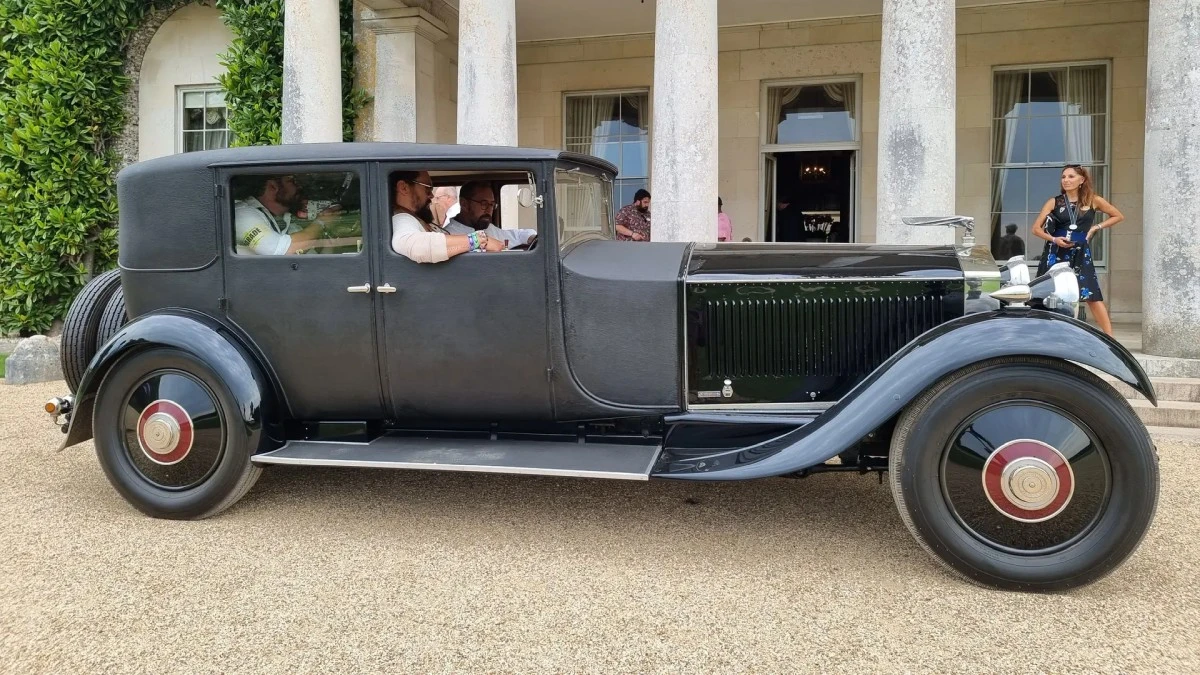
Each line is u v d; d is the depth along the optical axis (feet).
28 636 8.01
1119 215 19.95
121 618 8.41
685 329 10.75
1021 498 8.84
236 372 11.13
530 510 12.09
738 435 10.83
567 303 10.77
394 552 10.34
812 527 11.32
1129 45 29.40
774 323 10.73
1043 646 7.74
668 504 12.41
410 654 7.67
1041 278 10.44
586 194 12.19
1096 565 8.68
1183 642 7.79
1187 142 18.37
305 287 11.22
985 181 31.09
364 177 10.94
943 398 8.98
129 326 11.45
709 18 18.97
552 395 11.05
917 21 18.13
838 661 7.50
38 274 31.09
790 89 33.12
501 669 7.39
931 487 9.08
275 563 9.94
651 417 11.17
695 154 18.92
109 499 12.61
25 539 10.74
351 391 11.48
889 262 10.83
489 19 20.97
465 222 12.64
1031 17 30.17
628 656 7.62
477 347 10.94
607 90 34.96
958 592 9.05
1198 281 18.47
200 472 11.38
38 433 17.24
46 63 30.63
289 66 23.20
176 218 11.59
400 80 30.27
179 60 34.22
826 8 30.81
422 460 10.65
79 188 31.48
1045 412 8.83
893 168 18.44
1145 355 19.21
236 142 29.07
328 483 13.52
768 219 33.88
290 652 7.70
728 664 7.45
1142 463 8.50
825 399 10.82
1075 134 30.50
